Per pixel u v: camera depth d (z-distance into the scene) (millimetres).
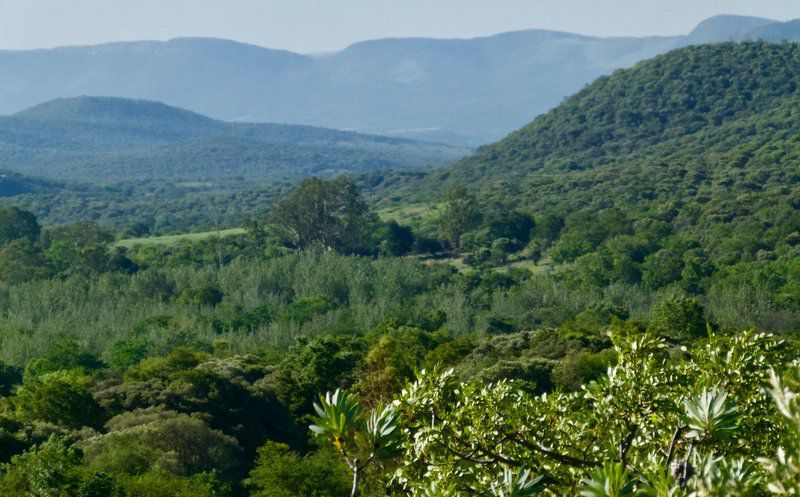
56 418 48625
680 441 10438
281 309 118562
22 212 173375
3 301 119688
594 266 131750
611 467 6516
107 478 33125
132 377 62656
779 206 149875
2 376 84125
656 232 150500
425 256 169750
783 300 102938
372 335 89125
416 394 10703
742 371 10766
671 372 11117
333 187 166125
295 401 58406
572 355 61031
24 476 33719
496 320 105438
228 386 56594
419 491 9008
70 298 120938
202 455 43750
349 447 7383
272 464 37312
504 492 7523
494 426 10641
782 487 5418
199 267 151375
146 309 115438
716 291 110750
